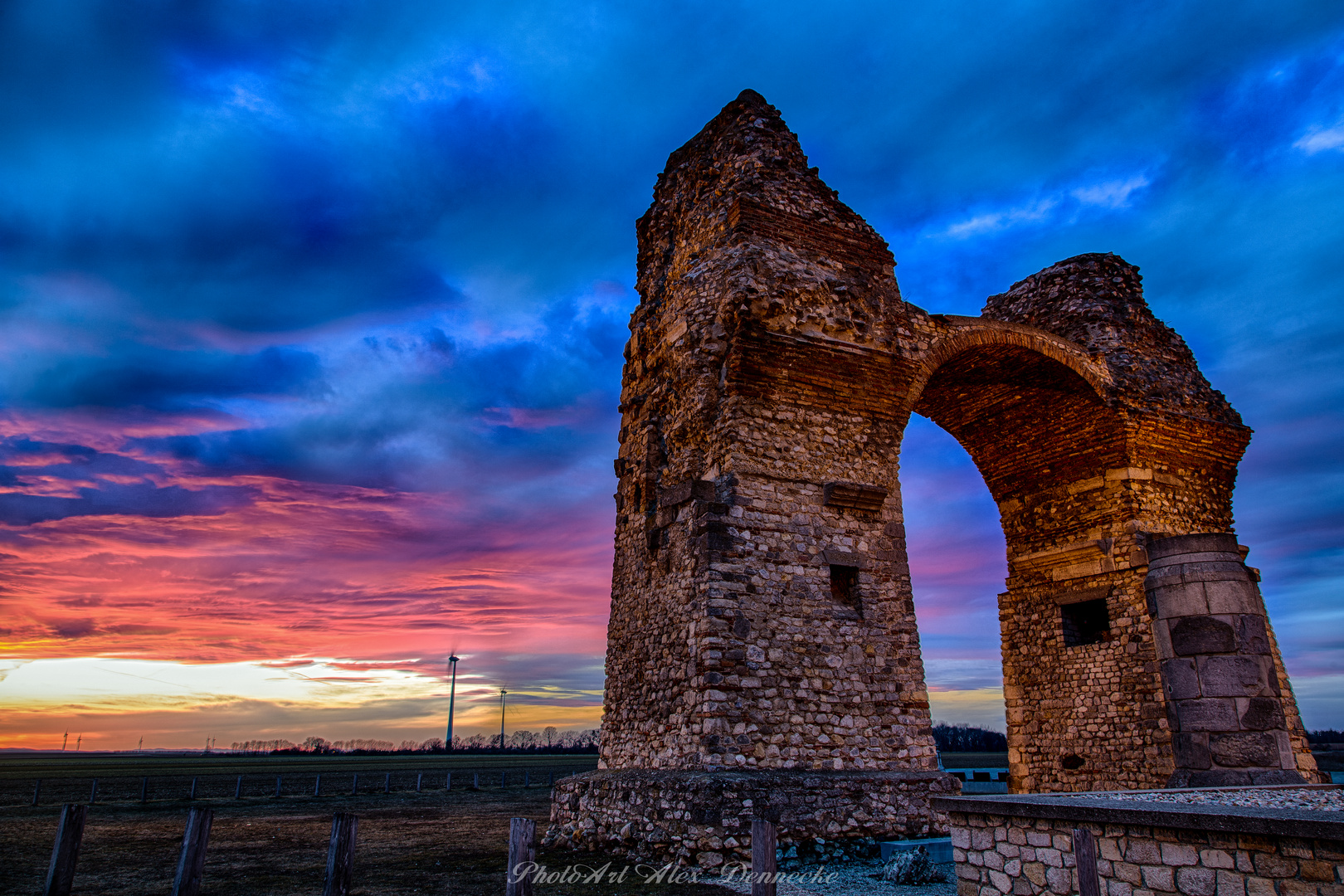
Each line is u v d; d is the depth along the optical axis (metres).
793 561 16.36
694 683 15.20
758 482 16.55
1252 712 12.16
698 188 20.25
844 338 18.06
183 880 7.97
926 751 16.20
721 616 15.30
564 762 89.25
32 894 11.01
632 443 20.25
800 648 15.80
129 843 17.27
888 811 14.66
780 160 19.19
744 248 17.64
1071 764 21.70
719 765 14.33
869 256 19.44
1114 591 21.56
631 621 18.27
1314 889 6.66
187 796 34.31
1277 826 6.82
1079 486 23.14
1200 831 7.52
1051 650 22.95
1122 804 8.80
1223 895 7.30
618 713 18.02
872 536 17.44
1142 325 24.34
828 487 17.06
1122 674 20.95
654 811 14.39
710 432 17.41
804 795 14.06
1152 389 22.86
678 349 18.73
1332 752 67.31
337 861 8.08
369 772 60.94
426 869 13.38
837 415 17.97
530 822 7.66
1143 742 20.11
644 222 22.70
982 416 24.58
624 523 19.75
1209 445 23.39
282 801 31.27
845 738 15.55
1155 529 21.72
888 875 12.50
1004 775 32.72
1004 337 20.97
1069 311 24.33
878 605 16.92
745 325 16.86
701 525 16.08
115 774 61.38
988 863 9.88
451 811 26.05
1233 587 12.84
